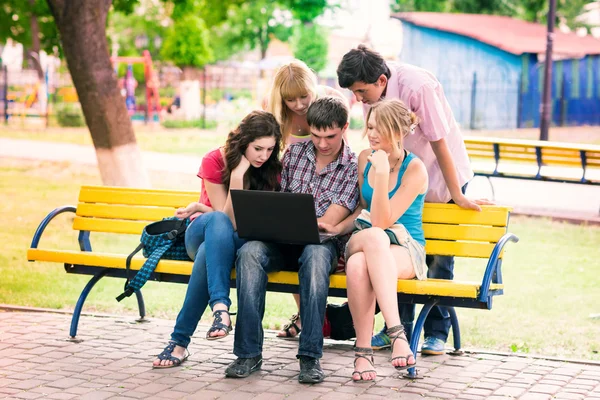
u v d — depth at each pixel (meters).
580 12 51.34
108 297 8.26
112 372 5.74
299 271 5.59
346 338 6.28
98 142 12.81
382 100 5.77
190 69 41.97
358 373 5.51
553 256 10.48
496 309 8.02
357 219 5.83
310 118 5.82
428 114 5.94
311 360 5.53
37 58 40.19
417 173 5.76
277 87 6.29
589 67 36.19
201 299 5.86
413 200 5.76
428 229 6.21
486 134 30.97
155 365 5.84
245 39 55.09
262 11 53.72
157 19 52.69
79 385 5.46
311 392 5.33
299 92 6.23
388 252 5.47
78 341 6.50
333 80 51.47
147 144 24.31
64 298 8.15
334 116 5.77
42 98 33.88
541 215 13.24
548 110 23.27
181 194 6.98
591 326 7.39
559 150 13.50
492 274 5.56
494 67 35.22
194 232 5.91
